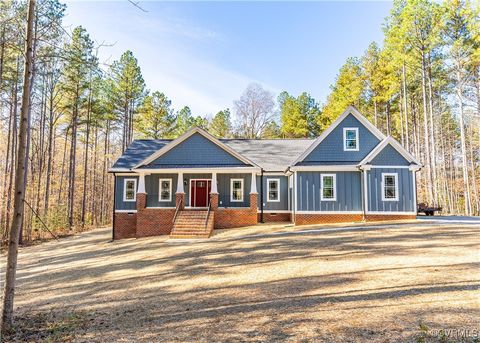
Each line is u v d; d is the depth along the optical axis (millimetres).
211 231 18594
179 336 5617
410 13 26250
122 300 8328
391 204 18500
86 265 13664
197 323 6195
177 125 48000
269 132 54281
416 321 5324
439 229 14398
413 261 9422
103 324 6629
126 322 6637
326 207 19141
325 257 10805
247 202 21656
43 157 32594
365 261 9883
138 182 22062
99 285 10133
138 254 14656
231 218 20016
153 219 20266
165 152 21344
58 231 29125
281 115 55281
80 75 28703
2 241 23953
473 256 9555
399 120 40344
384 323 5348
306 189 19406
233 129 54594
